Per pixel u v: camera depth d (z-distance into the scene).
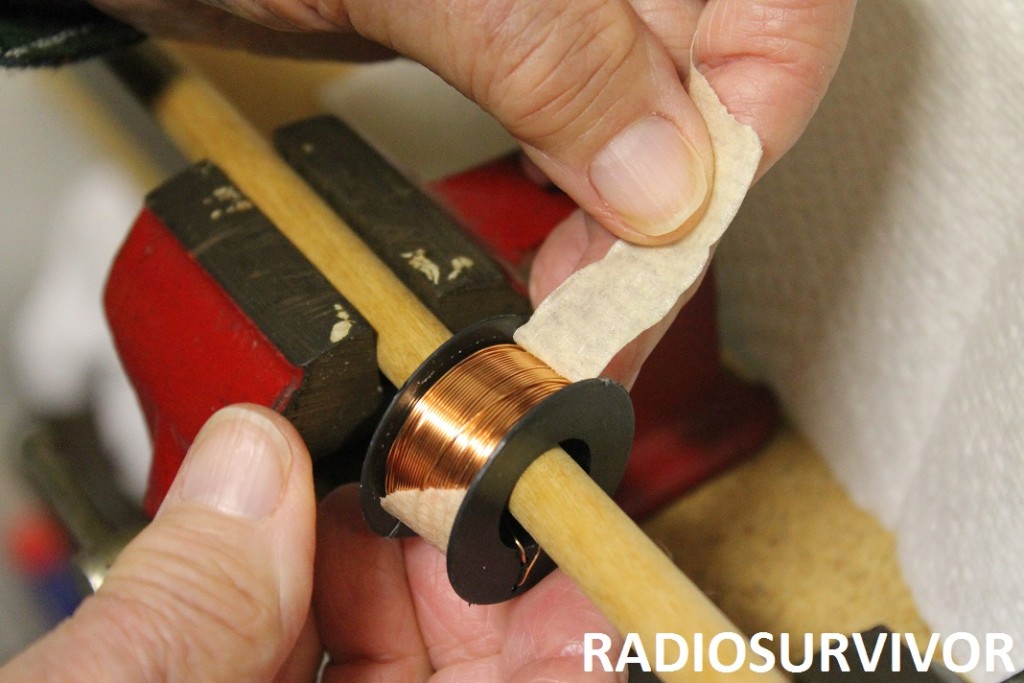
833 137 0.32
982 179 0.29
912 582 0.33
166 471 0.30
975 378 0.30
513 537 0.27
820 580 0.33
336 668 0.31
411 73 0.39
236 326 0.28
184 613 0.25
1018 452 0.29
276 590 0.26
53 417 0.43
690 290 0.28
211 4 0.30
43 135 0.44
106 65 0.34
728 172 0.27
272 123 0.39
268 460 0.26
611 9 0.26
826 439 0.35
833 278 0.34
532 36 0.26
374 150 0.32
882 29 0.30
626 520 0.24
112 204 0.43
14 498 0.42
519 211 0.34
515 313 0.30
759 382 0.37
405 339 0.28
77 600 0.42
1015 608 0.29
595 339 0.27
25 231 0.44
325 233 0.29
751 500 0.35
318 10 0.28
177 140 0.33
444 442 0.26
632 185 0.27
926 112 0.30
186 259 0.30
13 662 0.24
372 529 0.28
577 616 0.29
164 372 0.30
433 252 0.29
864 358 0.34
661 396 0.35
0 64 0.31
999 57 0.28
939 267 0.31
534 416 0.25
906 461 0.33
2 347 0.43
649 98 0.27
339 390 0.28
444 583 0.31
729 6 0.27
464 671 0.31
